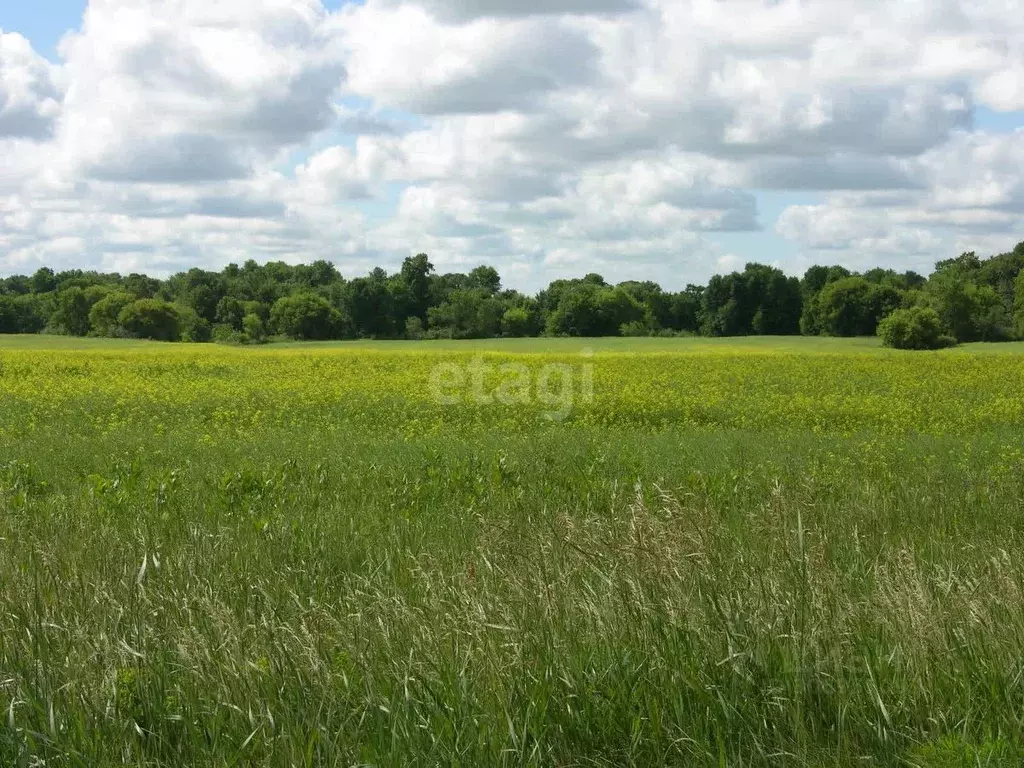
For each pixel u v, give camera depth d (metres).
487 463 11.20
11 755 3.47
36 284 164.38
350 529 7.41
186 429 16.30
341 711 3.79
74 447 13.25
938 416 19.02
